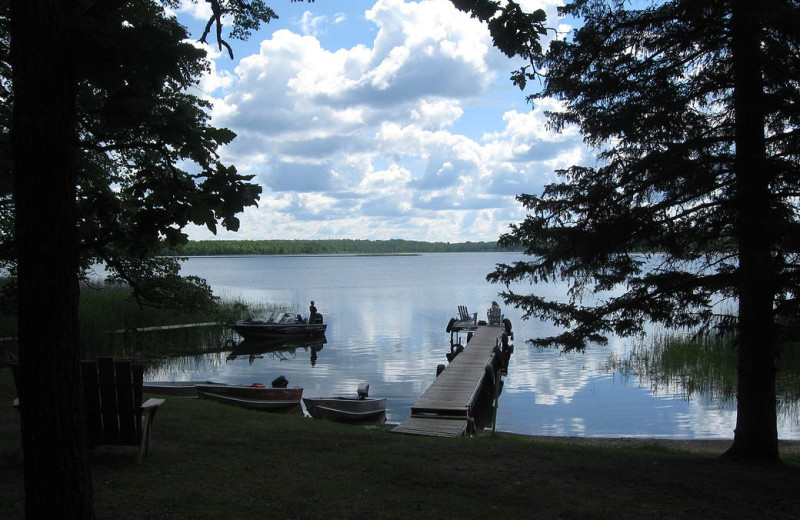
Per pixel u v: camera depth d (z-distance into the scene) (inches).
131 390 243.9
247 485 225.1
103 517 187.6
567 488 244.4
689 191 319.6
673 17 329.1
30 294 123.8
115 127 119.9
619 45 338.0
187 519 189.2
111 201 141.6
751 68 314.8
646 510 219.8
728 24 314.0
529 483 248.2
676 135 332.2
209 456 264.5
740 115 321.7
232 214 128.5
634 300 357.4
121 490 212.8
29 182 122.3
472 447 319.3
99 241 131.0
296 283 3253.0
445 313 1720.0
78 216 138.1
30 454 125.9
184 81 119.2
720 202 317.7
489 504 218.2
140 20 130.8
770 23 280.4
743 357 337.4
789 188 310.5
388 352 1050.1
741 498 243.1
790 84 309.6
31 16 119.8
